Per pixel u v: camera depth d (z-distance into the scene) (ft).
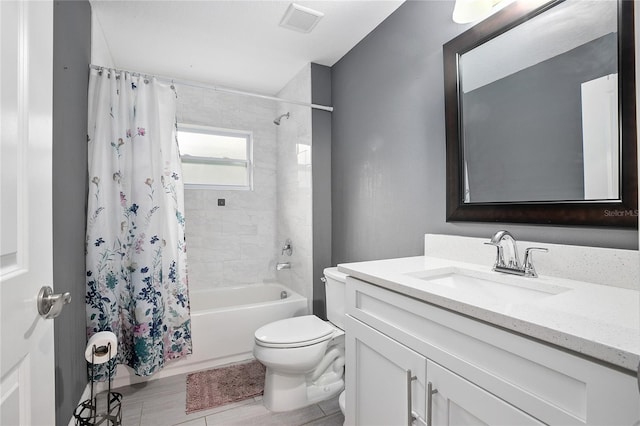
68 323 4.61
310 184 8.25
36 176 2.40
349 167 7.66
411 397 3.00
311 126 8.21
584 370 1.80
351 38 7.12
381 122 6.54
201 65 8.37
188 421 5.28
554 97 3.58
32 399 2.30
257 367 7.28
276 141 10.51
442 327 2.74
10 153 2.06
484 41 4.36
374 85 6.74
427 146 5.40
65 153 4.55
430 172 5.33
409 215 5.79
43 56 2.53
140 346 6.01
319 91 8.32
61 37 4.36
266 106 10.37
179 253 7.01
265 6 5.98
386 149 6.39
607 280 3.08
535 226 3.80
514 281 3.50
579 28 3.36
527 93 3.85
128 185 6.25
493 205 4.22
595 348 1.73
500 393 2.24
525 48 3.88
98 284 5.74
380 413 3.50
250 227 10.08
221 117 9.71
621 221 3.01
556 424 1.92
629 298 2.61
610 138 3.11
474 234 4.57
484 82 4.37
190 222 9.26
